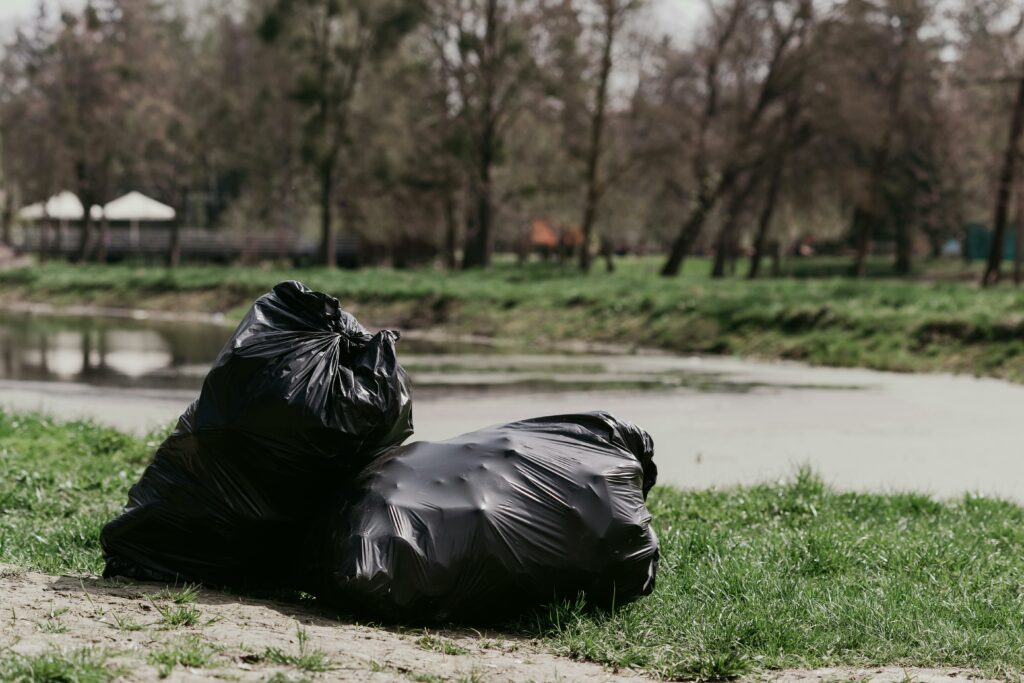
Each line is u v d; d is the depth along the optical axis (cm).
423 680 595
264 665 583
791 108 6412
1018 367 2791
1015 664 714
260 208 8806
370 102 7612
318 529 763
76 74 8188
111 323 4925
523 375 2819
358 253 9150
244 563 791
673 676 676
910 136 6812
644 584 796
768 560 943
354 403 766
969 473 1538
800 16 6188
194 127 8106
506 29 6638
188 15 10106
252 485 769
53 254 9412
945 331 3075
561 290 4672
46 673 519
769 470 1535
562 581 754
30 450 1457
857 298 3791
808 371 2969
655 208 7738
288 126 7912
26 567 838
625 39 6184
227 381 759
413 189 7525
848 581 895
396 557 719
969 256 9281
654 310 3966
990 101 5938
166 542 786
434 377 2766
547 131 7369
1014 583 894
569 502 763
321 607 764
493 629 751
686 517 1143
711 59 6381
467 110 6944
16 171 8962
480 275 6144
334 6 7088
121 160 8700
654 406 2209
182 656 566
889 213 8394
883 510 1197
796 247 10881
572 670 670
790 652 734
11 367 3003
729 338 3541
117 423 1952
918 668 711
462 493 746
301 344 773
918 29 6106
